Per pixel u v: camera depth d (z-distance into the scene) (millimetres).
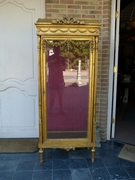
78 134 2164
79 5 2469
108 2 2438
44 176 1884
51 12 2457
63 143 2125
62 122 2146
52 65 2031
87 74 2059
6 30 2539
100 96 2650
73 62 2041
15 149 2420
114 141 2725
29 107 2727
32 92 2688
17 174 1912
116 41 2574
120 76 5520
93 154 2158
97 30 1915
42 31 1889
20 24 2535
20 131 2768
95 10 2486
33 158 2234
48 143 2113
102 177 1881
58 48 1994
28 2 2488
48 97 2086
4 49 2572
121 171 1987
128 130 3154
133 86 5105
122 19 5004
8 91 2670
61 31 1895
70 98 2113
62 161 2176
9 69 2617
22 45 2578
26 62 2619
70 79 2078
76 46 1988
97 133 2539
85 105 2125
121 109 4574
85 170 1997
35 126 2773
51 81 2062
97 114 2689
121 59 7285
